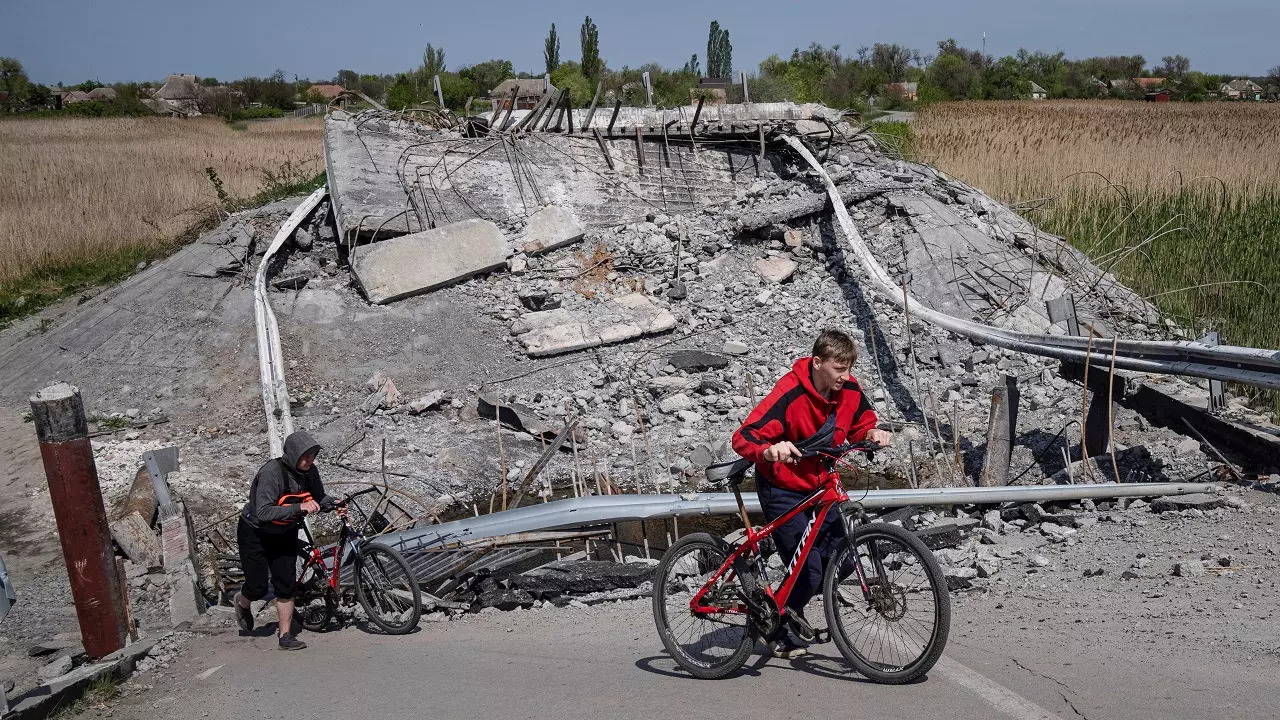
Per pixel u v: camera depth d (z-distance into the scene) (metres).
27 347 14.84
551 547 7.39
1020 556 6.49
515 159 17.61
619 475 10.95
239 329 14.26
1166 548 6.18
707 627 4.98
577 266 15.55
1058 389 11.91
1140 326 13.35
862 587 4.29
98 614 6.23
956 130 30.81
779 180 17.77
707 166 18.53
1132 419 10.41
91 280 18.00
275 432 11.45
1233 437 7.79
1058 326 13.27
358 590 6.42
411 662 5.36
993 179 21.91
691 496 7.25
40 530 10.05
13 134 43.91
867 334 13.71
